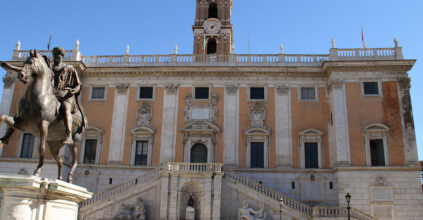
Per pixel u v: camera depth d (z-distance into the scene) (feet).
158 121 126.52
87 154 124.88
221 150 122.52
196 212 101.86
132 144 124.67
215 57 132.05
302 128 123.03
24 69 28.35
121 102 128.98
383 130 115.75
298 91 126.62
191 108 127.03
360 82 121.29
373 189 110.73
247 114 125.49
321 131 121.60
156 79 130.62
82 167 122.01
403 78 120.26
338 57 125.08
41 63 29.81
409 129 115.96
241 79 128.88
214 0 184.65
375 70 121.80
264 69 126.93
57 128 31.40
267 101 126.31
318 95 125.90
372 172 112.27
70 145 33.53
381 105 118.73
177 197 100.99
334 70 122.31
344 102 119.65
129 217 100.12
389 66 120.88
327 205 114.11
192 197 102.06
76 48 131.23
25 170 117.29
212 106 126.62
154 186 104.37
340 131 117.08
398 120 117.08
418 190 110.01
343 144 115.75
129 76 131.23
